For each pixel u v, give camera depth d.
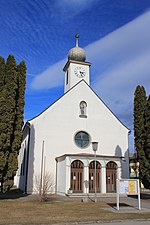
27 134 27.11
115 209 14.12
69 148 26.08
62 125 26.47
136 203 17.28
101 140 27.53
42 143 25.33
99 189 23.64
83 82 28.70
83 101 28.05
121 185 14.49
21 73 20.31
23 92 19.98
